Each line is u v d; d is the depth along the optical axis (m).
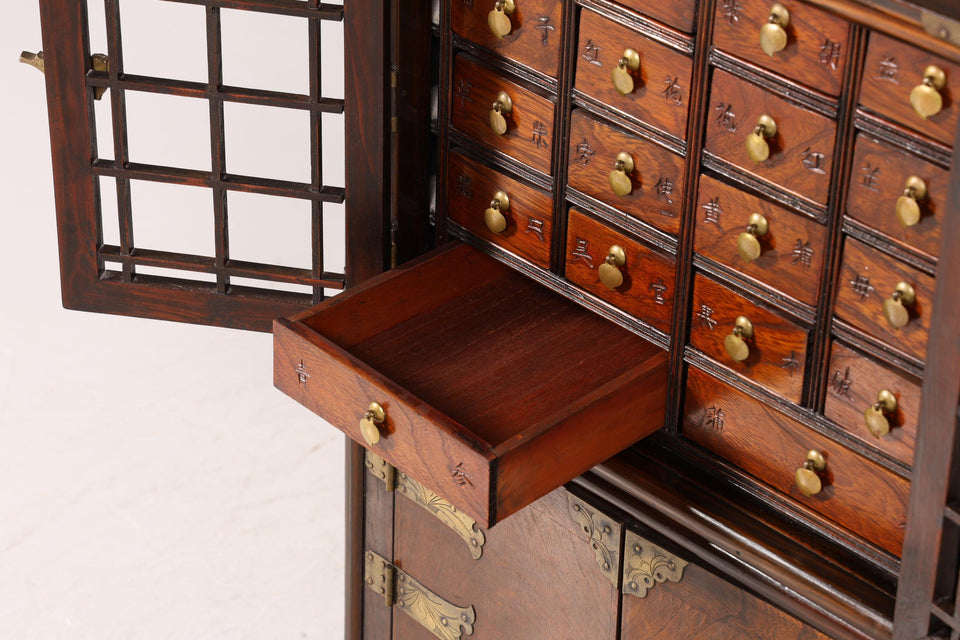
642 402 2.40
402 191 2.72
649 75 2.26
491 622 2.88
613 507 2.54
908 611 2.11
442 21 2.53
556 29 2.36
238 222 4.68
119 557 4.20
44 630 3.98
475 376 2.46
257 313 2.81
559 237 2.53
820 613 2.28
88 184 2.74
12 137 5.41
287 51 4.34
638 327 2.46
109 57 2.61
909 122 1.94
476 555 2.84
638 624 2.59
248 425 4.62
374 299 2.56
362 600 3.17
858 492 2.23
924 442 1.99
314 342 2.41
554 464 2.27
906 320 2.04
